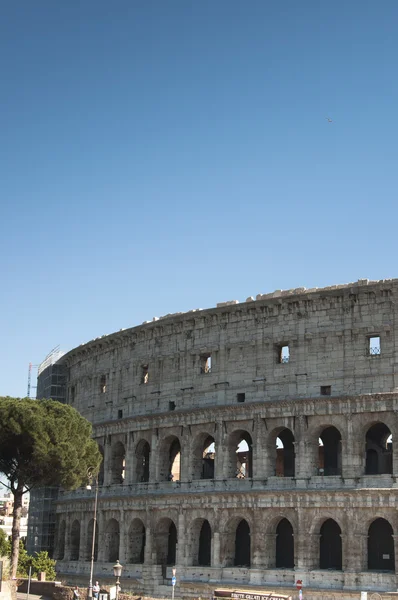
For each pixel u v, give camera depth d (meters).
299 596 91.56
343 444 101.12
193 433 115.62
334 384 103.69
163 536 116.94
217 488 110.19
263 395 108.94
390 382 100.00
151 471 119.88
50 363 166.75
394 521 95.75
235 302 117.06
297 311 108.56
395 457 97.81
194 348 118.50
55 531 144.88
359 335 103.38
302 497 101.75
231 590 96.00
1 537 122.94
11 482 110.62
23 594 111.94
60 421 109.31
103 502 126.50
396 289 102.06
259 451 107.31
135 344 129.00
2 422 105.69
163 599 95.69
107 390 133.62
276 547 106.62
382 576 94.19
